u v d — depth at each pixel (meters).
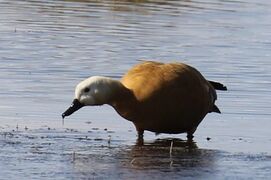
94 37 24.56
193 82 14.80
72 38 24.30
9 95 17.66
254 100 18.14
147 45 23.67
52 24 26.42
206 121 16.33
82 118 16.16
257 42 24.94
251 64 21.75
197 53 22.89
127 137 14.93
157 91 14.45
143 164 13.04
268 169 12.94
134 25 26.78
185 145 14.56
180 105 14.62
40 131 14.96
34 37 24.14
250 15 29.92
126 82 14.73
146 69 14.76
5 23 26.22
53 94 17.95
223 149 14.30
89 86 14.47
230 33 26.20
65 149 13.80
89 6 30.52
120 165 12.91
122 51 22.72
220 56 22.66
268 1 33.81
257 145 14.62
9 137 14.38
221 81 19.78
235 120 16.50
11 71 19.88
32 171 12.30
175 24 27.28
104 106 17.14
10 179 11.84
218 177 12.41
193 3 32.09
